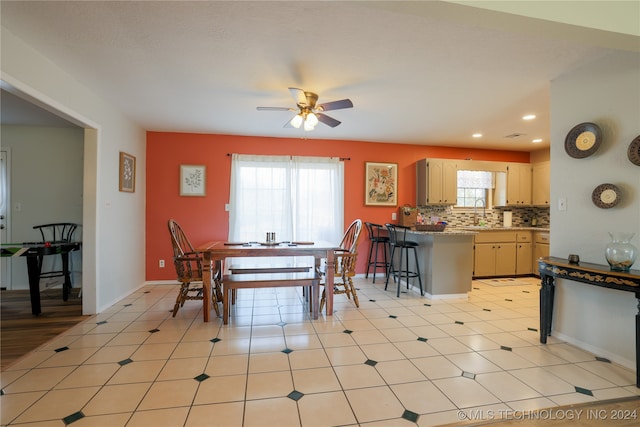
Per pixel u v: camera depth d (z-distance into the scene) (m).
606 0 1.71
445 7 1.51
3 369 2.26
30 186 4.54
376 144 5.48
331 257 3.42
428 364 2.37
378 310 3.65
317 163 5.23
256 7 1.87
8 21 2.03
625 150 2.35
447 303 3.95
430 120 4.17
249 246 3.46
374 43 2.28
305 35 2.18
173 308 3.64
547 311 2.74
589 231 2.60
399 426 1.69
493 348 2.65
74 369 2.26
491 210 6.03
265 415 1.77
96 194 3.37
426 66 2.64
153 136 4.80
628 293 2.33
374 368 2.30
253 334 2.91
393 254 5.03
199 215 4.92
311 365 2.34
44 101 2.52
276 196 5.08
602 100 2.49
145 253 4.78
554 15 1.62
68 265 4.40
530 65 2.62
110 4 1.85
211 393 1.98
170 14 1.95
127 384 2.07
